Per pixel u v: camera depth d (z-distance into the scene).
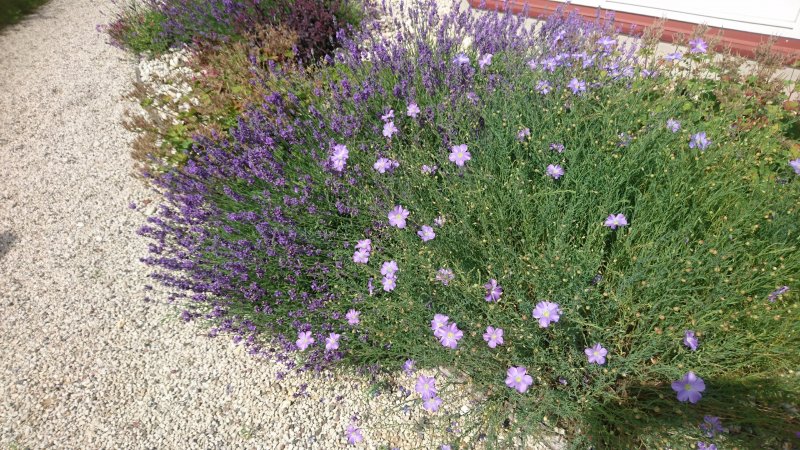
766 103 3.44
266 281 3.00
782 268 2.22
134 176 4.39
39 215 4.44
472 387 2.60
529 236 2.64
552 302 2.35
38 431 2.89
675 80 3.54
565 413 2.29
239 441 2.69
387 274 2.57
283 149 3.54
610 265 2.50
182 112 4.70
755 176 2.74
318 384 2.87
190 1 5.86
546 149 2.92
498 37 4.01
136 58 6.41
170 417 2.85
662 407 2.31
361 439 2.48
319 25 5.33
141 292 3.65
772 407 2.16
